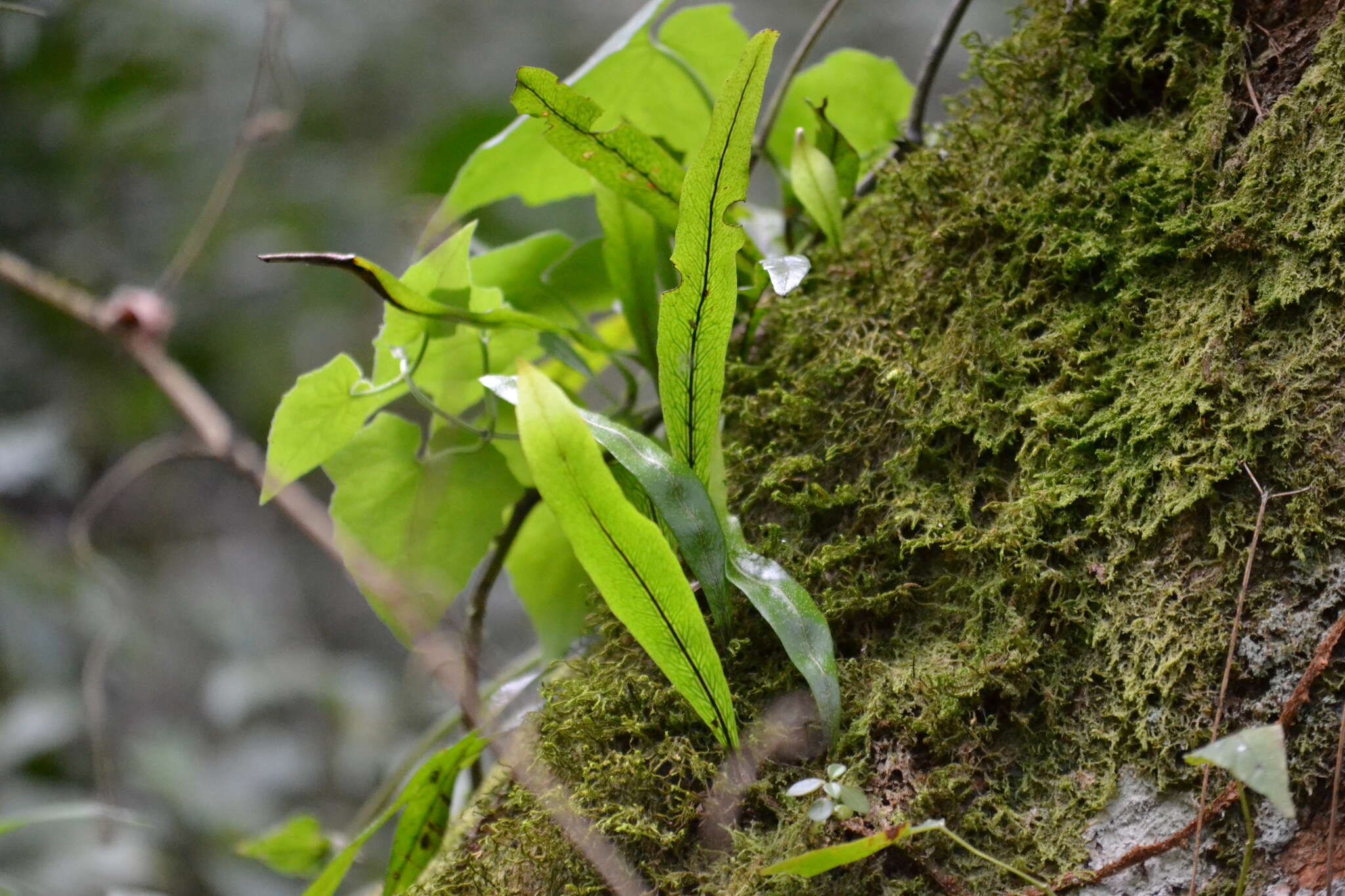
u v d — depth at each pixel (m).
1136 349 1.62
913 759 1.60
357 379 1.69
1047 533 1.61
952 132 1.70
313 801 3.60
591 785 1.61
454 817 1.72
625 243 1.72
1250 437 1.59
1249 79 1.63
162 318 2.09
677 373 1.62
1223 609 1.58
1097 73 1.66
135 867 2.89
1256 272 1.61
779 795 1.60
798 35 5.43
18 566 3.46
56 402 4.12
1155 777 1.58
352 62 5.11
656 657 1.60
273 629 4.34
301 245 4.50
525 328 1.69
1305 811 1.56
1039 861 1.58
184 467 5.23
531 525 1.76
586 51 5.68
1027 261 1.65
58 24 4.05
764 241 1.76
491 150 1.75
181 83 4.46
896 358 1.66
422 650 1.70
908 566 1.63
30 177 4.13
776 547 1.65
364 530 1.71
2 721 3.19
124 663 3.65
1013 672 1.60
